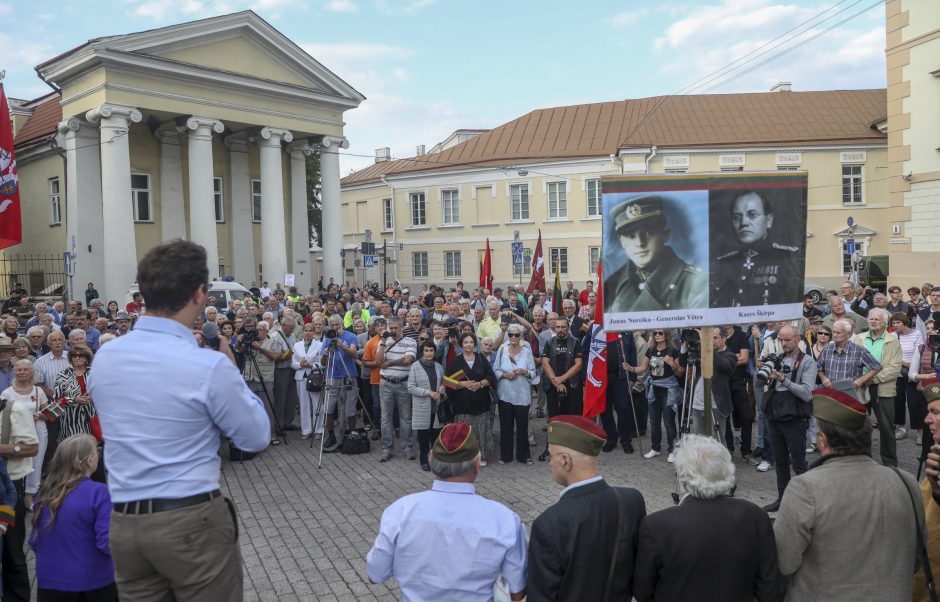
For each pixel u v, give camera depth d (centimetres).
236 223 3266
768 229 511
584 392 970
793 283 521
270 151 3002
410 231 4209
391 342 1017
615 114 3956
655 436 992
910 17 2009
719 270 502
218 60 2853
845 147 3522
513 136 4047
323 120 3225
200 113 2791
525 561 329
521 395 973
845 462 319
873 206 3556
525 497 813
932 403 366
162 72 2659
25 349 860
